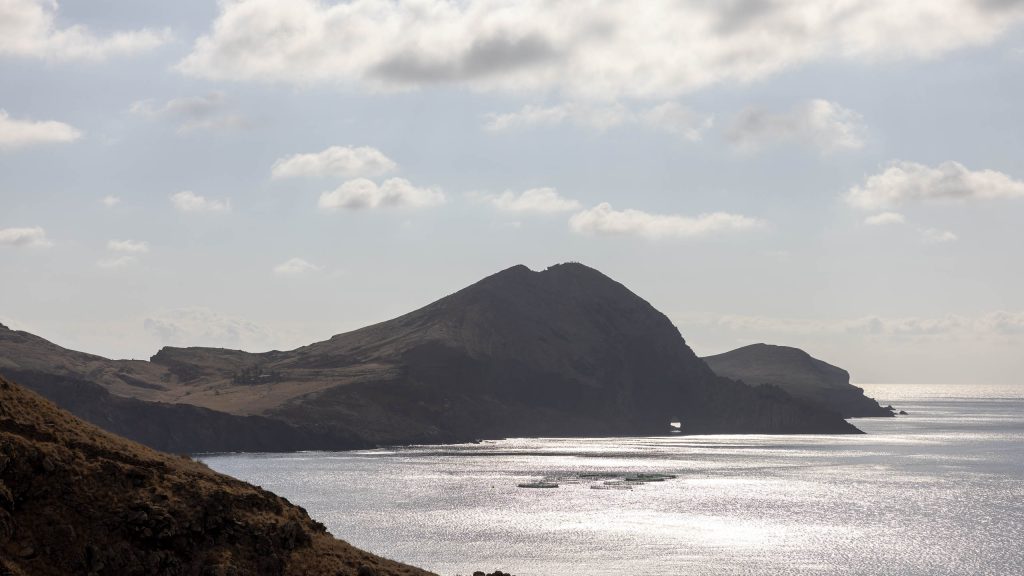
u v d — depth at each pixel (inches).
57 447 2728.8
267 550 2778.1
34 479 2593.5
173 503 2723.9
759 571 6515.8
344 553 2994.6
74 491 2628.0
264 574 2716.5
